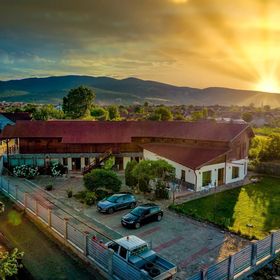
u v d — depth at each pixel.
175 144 49.16
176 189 38.22
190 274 19.02
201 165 38.03
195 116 129.38
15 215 29.61
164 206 32.38
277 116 175.50
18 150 52.47
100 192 35.53
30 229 26.22
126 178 38.66
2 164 47.25
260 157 52.72
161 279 16.84
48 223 25.80
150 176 34.88
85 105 126.25
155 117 101.75
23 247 22.94
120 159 50.97
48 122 52.66
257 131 99.19
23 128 50.69
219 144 44.28
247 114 155.50
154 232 25.50
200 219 28.14
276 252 20.58
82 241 21.08
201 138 45.81
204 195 36.78
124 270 17.09
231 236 24.77
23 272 18.98
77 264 20.42
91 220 28.30
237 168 44.59
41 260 20.98
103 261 18.92
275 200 35.19
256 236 24.73
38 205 27.56
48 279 18.70
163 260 18.47
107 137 50.62
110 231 25.73
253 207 32.66
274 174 47.84
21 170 45.00
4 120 85.88
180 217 29.09
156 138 51.34
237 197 36.22
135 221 26.11
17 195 32.41
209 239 24.17
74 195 35.84
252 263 18.77
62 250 22.39
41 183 41.88
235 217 29.67
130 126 53.31
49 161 49.88
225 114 191.50
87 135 50.62
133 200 31.95
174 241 23.78
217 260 20.84
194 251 22.12
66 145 50.00
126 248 18.70
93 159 50.56
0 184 37.97
